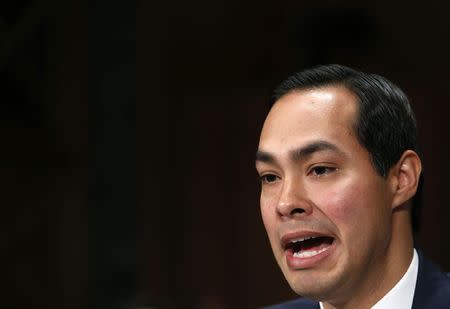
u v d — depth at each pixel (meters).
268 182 3.90
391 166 3.81
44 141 15.86
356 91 3.80
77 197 15.74
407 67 14.62
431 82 14.53
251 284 15.32
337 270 3.71
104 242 15.66
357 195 3.68
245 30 15.53
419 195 4.03
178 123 15.71
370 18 14.66
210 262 15.48
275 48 15.32
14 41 15.70
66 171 15.82
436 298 3.89
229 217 15.50
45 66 15.87
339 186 3.68
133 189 15.67
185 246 15.55
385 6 14.68
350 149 3.70
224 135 15.62
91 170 15.73
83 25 15.69
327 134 3.68
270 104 4.00
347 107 3.75
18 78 15.77
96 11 15.67
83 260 15.70
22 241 15.87
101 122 15.72
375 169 3.75
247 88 15.53
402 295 3.88
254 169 15.47
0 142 15.91
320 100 3.77
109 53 15.69
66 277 15.69
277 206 3.71
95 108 15.72
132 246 15.59
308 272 3.74
